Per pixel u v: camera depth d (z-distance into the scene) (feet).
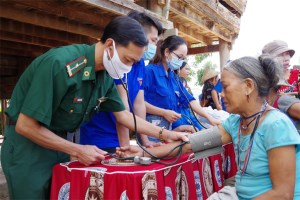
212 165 7.16
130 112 7.02
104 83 6.14
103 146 6.97
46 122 5.23
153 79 8.70
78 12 12.05
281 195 4.60
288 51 8.15
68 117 5.78
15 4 11.23
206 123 10.19
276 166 4.66
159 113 8.43
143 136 7.73
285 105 6.99
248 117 5.07
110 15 13.30
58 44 18.61
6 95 23.41
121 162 5.90
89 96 5.87
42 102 5.21
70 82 5.38
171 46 8.77
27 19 12.14
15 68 23.04
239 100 4.99
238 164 5.30
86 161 5.57
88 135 7.09
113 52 5.54
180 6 16.20
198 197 6.36
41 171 5.83
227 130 5.81
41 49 20.75
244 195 5.14
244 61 5.00
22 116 5.29
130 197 4.98
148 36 7.71
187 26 20.27
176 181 5.68
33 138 5.40
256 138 4.92
